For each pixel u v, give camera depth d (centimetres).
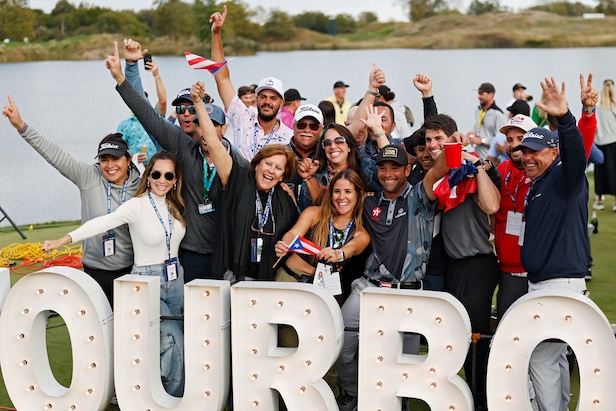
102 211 456
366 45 4509
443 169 407
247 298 402
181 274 442
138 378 412
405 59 3391
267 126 580
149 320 409
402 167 424
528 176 418
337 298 451
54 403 424
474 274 439
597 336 371
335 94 1220
